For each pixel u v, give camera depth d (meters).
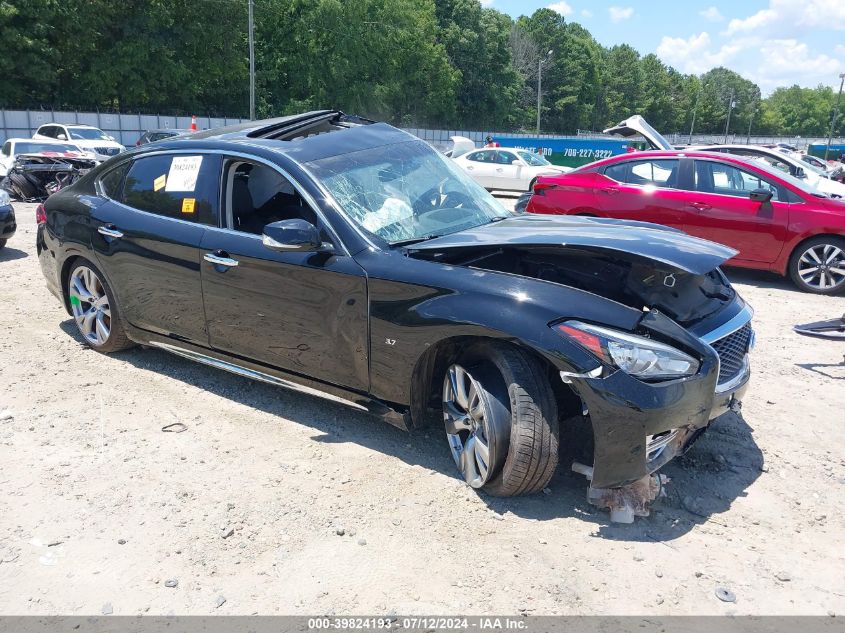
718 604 2.63
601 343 2.93
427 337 3.27
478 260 3.62
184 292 4.23
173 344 4.49
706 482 3.55
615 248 3.24
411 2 63.09
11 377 4.62
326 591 2.66
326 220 3.69
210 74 47.53
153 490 3.32
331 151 4.09
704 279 3.75
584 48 104.44
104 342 4.95
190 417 4.12
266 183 4.08
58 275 5.09
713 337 3.31
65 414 4.11
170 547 2.90
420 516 3.15
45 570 2.75
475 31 80.69
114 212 4.61
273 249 3.54
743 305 3.77
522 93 93.50
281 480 3.44
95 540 2.94
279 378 4.01
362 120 5.00
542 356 3.02
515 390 3.05
